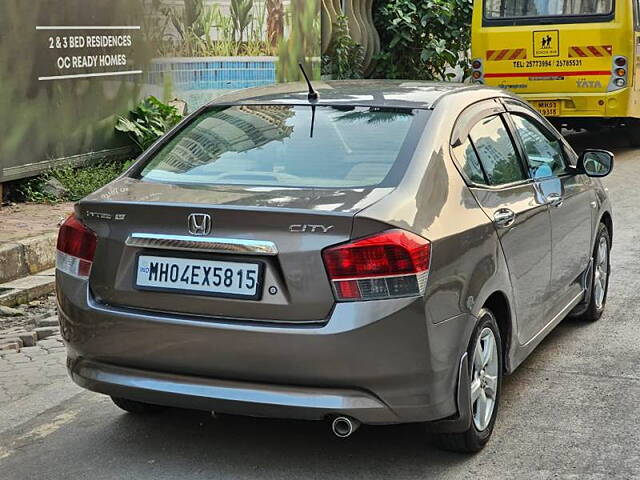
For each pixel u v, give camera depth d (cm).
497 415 519
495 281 475
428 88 537
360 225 407
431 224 430
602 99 1502
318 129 489
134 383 435
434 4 1720
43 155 959
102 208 440
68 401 550
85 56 1012
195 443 489
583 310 682
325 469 457
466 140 499
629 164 1488
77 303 445
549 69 1527
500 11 1552
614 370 600
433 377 418
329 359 404
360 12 1739
